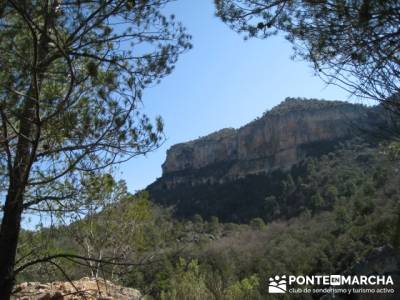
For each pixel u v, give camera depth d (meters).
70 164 4.92
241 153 110.94
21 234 5.94
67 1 4.86
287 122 103.75
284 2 5.07
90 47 5.17
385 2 3.88
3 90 4.42
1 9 4.44
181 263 20.38
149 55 5.47
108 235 10.52
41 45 4.63
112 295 8.05
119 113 4.81
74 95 4.88
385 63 4.21
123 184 10.13
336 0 4.38
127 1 5.07
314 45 4.80
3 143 4.60
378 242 24.25
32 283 8.55
